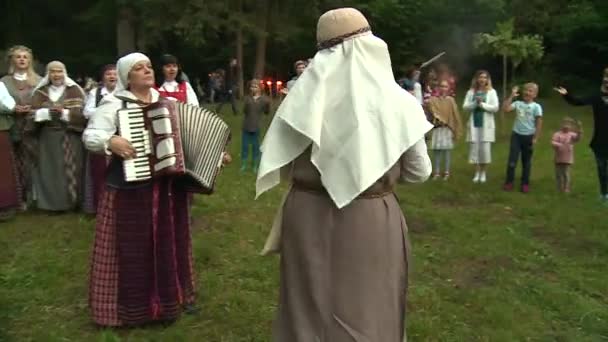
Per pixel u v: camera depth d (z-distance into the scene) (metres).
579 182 9.29
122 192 4.00
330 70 2.70
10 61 7.12
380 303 2.78
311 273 2.77
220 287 4.95
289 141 2.74
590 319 4.51
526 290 5.00
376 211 2.77
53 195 7.12
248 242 6.12
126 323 4.14
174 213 4.22
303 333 2.79
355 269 2.75
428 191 8.52
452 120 9.37
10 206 6.95
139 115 3.87
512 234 6.45
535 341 4.21
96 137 3.87
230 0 22.16
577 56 26.75
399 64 30.16
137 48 26.75
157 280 4.14
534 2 26.98
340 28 2.75
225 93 23.91
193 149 4.04
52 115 6.93
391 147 2.61
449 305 4.72
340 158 2.61
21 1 31.31
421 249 5.96
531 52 16.14
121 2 22.47
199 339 4.13
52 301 4.74
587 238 6.41
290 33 24.16
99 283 4.12
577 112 20.89
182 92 5.82
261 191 2.81
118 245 4.04
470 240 6.25
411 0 29.22
